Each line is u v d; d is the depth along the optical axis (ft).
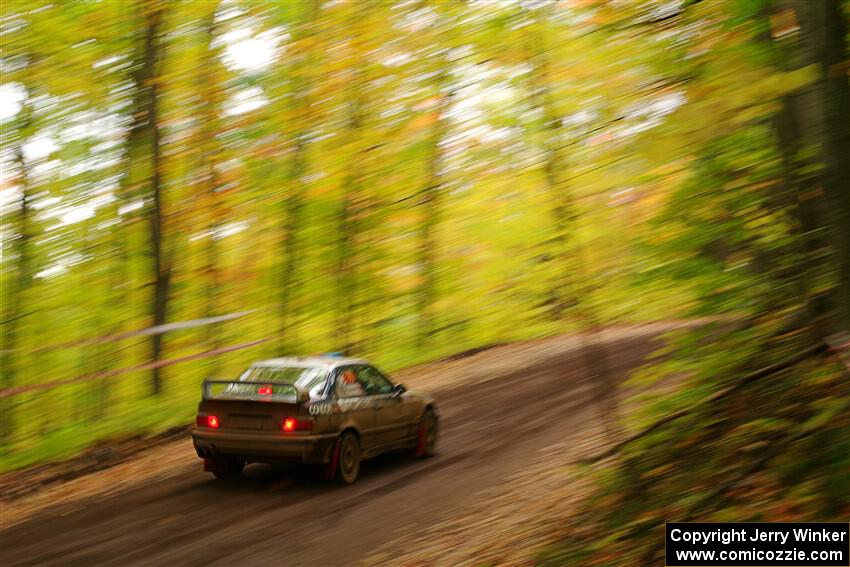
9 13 49.65
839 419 17.83
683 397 21.95
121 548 25.45
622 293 24.02
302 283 68.18
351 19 46.24
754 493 17.87
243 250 68.39
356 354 78.69
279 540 25.84
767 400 19.31
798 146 20.47
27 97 53.16
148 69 56.24
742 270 22.70
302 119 52.31
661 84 20.20
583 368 63.98
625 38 21.39
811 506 16.74
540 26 26.11
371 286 73.92
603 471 24.16
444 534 25.81
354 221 61.31
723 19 18.56
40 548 25.93
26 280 55.36
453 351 83.41
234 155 57.93
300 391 32.45
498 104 34.47
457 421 48.44
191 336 67.00
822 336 17.76
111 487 34.65
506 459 37.09
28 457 40.73
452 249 78.59
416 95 44.62
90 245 57.62
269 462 32.81
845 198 15.74
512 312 85.61
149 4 52.29
